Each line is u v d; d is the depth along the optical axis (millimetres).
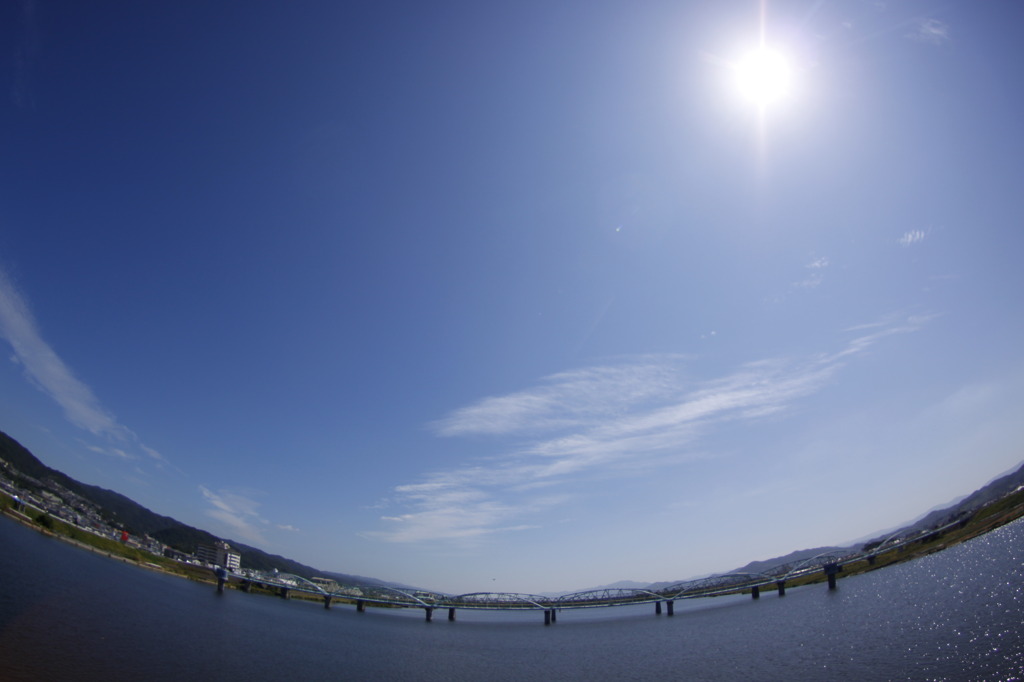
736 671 69688
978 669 50844
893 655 62469
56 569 111000
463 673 84188
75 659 54562
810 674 60656
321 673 72875
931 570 139875
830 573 173750
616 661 92562
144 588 126500
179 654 67500
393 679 76062
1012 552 130875
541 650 116438
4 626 61250
